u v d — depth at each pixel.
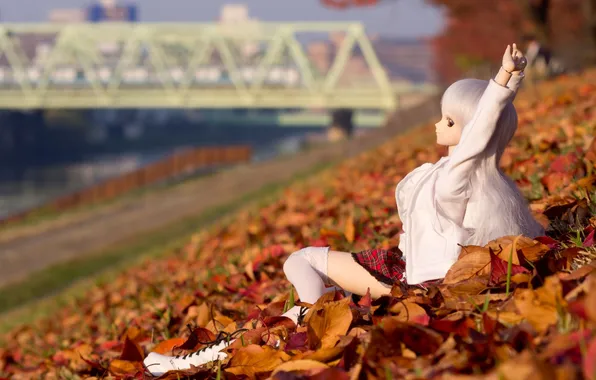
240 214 13.23
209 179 31.64
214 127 197.25
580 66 22.28
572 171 4.87
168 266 9.49
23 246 24.08
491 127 2.80
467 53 32.22
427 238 3.02
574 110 8.59
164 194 30.42
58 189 96.62
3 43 96.62
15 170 121.94
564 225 3.57
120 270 13.35
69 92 92.75
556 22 24.80
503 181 2.97
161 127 190.62
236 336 3.23
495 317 2.42
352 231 5.33
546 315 2.28
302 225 7.29
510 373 1.83
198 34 91.69
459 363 2.13
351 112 92.19
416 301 2.72
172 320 5.05
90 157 145.38
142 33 93.44
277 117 185.25
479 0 25.77
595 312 1.82
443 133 3.09
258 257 5.61
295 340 2.78
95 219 27.41
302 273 3.13
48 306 12.38
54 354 6.08
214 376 2.92
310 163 28.34
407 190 3.15
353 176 10.95
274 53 89.31
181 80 97.12
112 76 97.94
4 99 93.50
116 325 6.11
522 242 2.77
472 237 2.93
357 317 2.83
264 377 2.66
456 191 2.89
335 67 88.81
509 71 2.78
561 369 1.74
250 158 45.41
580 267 2.57
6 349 7.91
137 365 3.76
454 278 2.81
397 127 29.08
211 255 8.09
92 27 96.06
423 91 87.44
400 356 2.32
